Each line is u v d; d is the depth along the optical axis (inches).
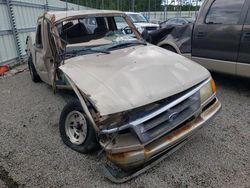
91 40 155.3
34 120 157.5
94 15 160.1
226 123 141.4
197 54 199.9
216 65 188.2
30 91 217.0
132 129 88.3
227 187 93.4
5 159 116.7
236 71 176.2
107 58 124.2
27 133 140.9
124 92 92.7
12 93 214.4
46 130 143.2
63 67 117.3
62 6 541.3
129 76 101.0
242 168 103.1
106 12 167.0
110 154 90.5
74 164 110.0
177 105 98.3
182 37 211.8
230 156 111.3
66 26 149.9
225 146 119.0
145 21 498.9
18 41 340.5
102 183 98.0
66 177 102.5
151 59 120.6
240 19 166.7
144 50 137.8
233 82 212.7
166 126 94.1
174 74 106.3
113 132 88.0
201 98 107.2
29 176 104.1
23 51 359.6
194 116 103.6
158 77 102.0
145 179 99.1
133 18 493.0
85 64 117.0
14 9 334.0
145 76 101.7
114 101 89.4
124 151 88.0
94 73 105.8
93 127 100.0
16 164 112.5
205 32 188.9
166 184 96.0
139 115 90.0
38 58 187.3
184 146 119.8
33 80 242.4
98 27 168.2
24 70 302.4
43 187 97.5
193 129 101.7
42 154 119.0
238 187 93.0
